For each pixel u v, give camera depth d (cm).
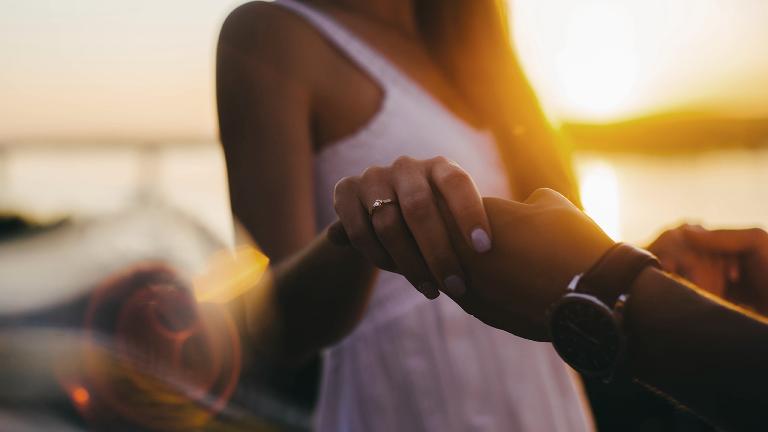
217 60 92
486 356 103
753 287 75
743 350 48
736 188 2056
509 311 56
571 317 52
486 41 122
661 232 78
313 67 93
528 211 56
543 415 104
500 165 118
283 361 79
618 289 52
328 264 71
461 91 118
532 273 55
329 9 105
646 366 51
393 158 99
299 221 87
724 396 49
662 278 52
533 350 107
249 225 86
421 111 104
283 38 92
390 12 115
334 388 107
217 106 91
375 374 101
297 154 89
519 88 123
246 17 91
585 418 113
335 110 96
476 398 101
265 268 76
